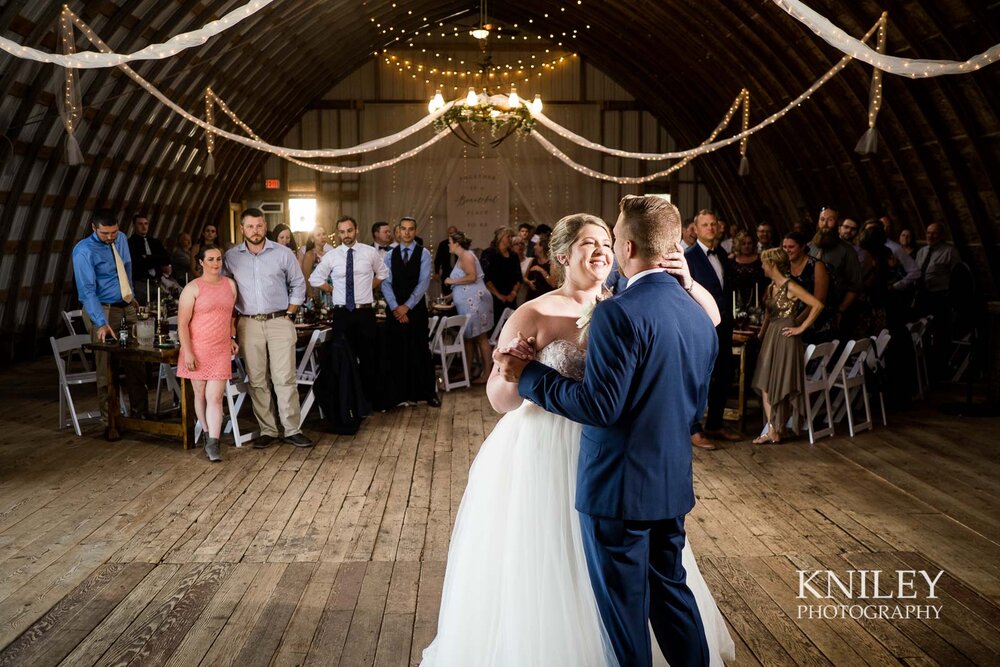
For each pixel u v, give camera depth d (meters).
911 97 9.66
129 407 6.66
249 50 12.16
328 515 4.62
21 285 9.83
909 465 5.64
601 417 2.12
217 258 5.59
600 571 2.26
